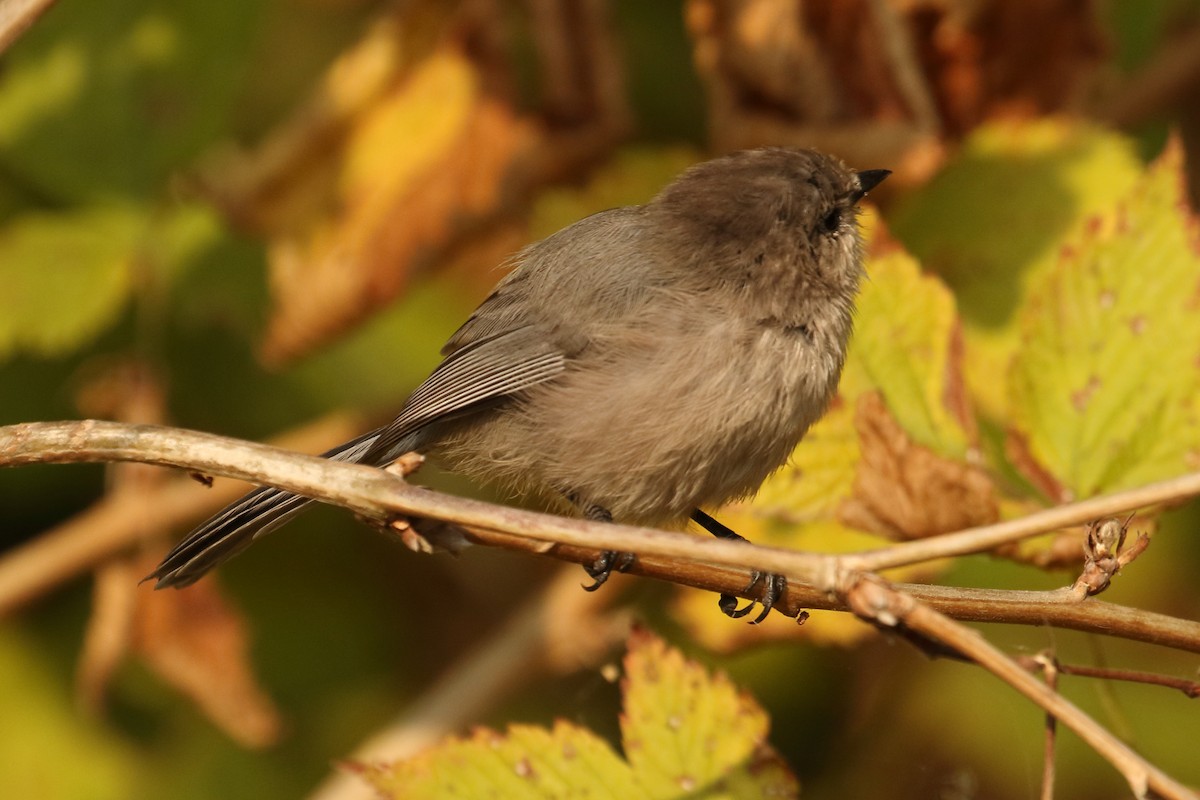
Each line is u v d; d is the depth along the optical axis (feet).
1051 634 23.75
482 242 35.78
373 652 37.22
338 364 38.58
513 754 22.40
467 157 34.86
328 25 43.80
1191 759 32.09
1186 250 24.70
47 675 35.58
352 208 34.71
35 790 34.45
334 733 36.01
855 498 23.81
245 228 35.06
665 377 27.40
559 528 18.80
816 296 28.14
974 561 31.42
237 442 20.61
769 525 28.19
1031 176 31.22
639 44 40.09
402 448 30.60
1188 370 24.30
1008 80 33.45
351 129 35.14
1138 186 25.13
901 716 33.63
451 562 38.29
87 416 36.11
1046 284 25.11
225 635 33.50
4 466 21.09
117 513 34.22
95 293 35.06
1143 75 38.73
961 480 23.27
